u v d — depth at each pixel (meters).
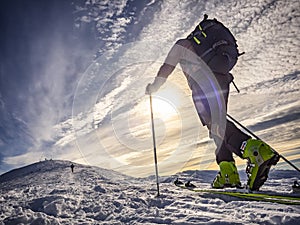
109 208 2.46
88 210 2.51
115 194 3.34
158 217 1.89
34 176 16.09
